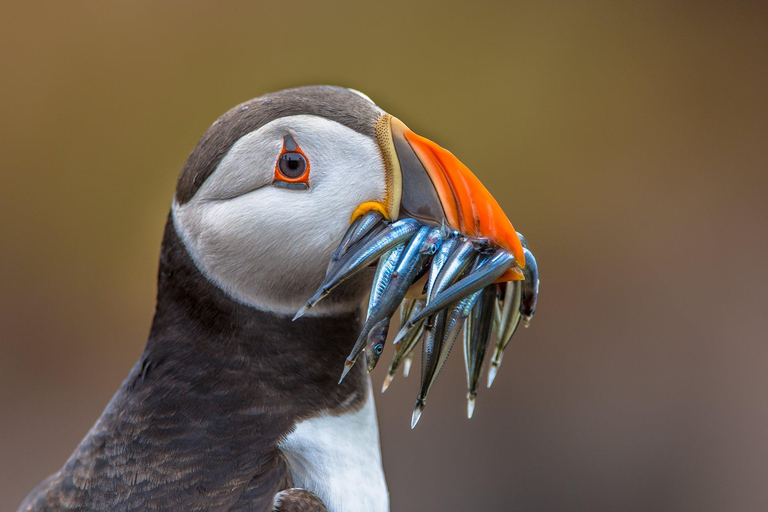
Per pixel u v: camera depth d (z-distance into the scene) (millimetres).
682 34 17000
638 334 13812
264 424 4836
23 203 14891
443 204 4727
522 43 16688
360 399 5199
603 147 16188
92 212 15078
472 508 11750
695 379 13125
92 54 15516
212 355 4961
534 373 13266
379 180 4781
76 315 14445
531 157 16141
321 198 4785
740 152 16141
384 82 16375
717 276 14508
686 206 15469
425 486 11805
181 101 15734
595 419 12703
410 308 5258
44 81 15352
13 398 13391
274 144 4789
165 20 15828
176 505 4539
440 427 12242
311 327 5094
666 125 16469
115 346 14344
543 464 12188
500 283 5133
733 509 11984
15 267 14555
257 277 4910
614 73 16656
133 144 15453
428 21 16562
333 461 4871
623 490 12047
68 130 15305
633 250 14977
